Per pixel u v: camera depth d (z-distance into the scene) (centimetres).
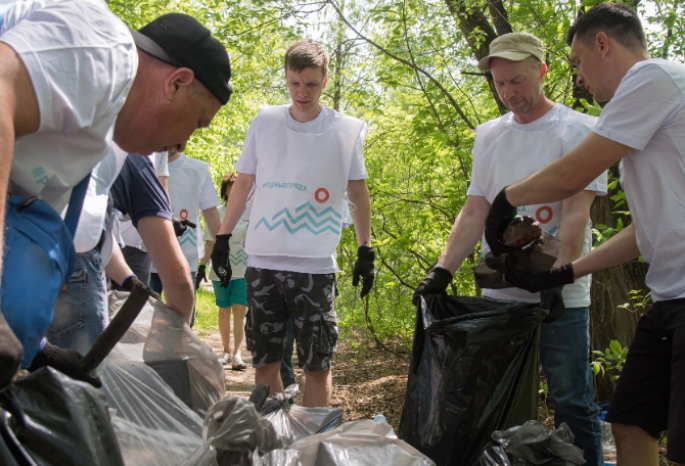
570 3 485
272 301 357
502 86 288
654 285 239
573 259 271
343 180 353
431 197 609
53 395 122
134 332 230
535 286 247
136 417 197
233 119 1154
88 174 157
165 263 254
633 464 254
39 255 136
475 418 233
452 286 551
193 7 759
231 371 634
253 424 176
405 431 245
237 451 172
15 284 130
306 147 349
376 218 636
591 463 281
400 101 668
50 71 128
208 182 543
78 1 140
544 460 200
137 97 158
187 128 166
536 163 287
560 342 284
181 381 229
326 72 351
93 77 134
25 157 140
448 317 270
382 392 552
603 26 249
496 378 235
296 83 342
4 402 120
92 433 122
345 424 196
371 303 668
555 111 293
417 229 580
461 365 235
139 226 254
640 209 236
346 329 722
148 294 172
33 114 128
